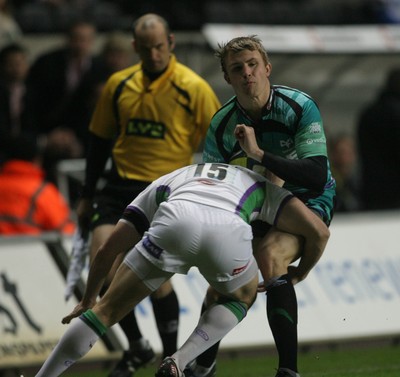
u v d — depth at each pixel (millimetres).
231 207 18266
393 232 34062
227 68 19500
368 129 40281
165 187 18891
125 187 24703
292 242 19516
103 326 18281
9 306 29484
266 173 19922
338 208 38188
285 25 46656
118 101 24781
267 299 19312
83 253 24844
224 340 30344
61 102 39344
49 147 36031
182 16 44156
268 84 19594
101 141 25188
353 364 28562
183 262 18156
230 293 18812
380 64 44438
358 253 33250
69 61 39375
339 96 44250
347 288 32438
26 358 29047
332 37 39844
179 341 29922
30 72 39531
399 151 40219
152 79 24641
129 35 42562
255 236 20344
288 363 18906
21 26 43438
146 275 18125
